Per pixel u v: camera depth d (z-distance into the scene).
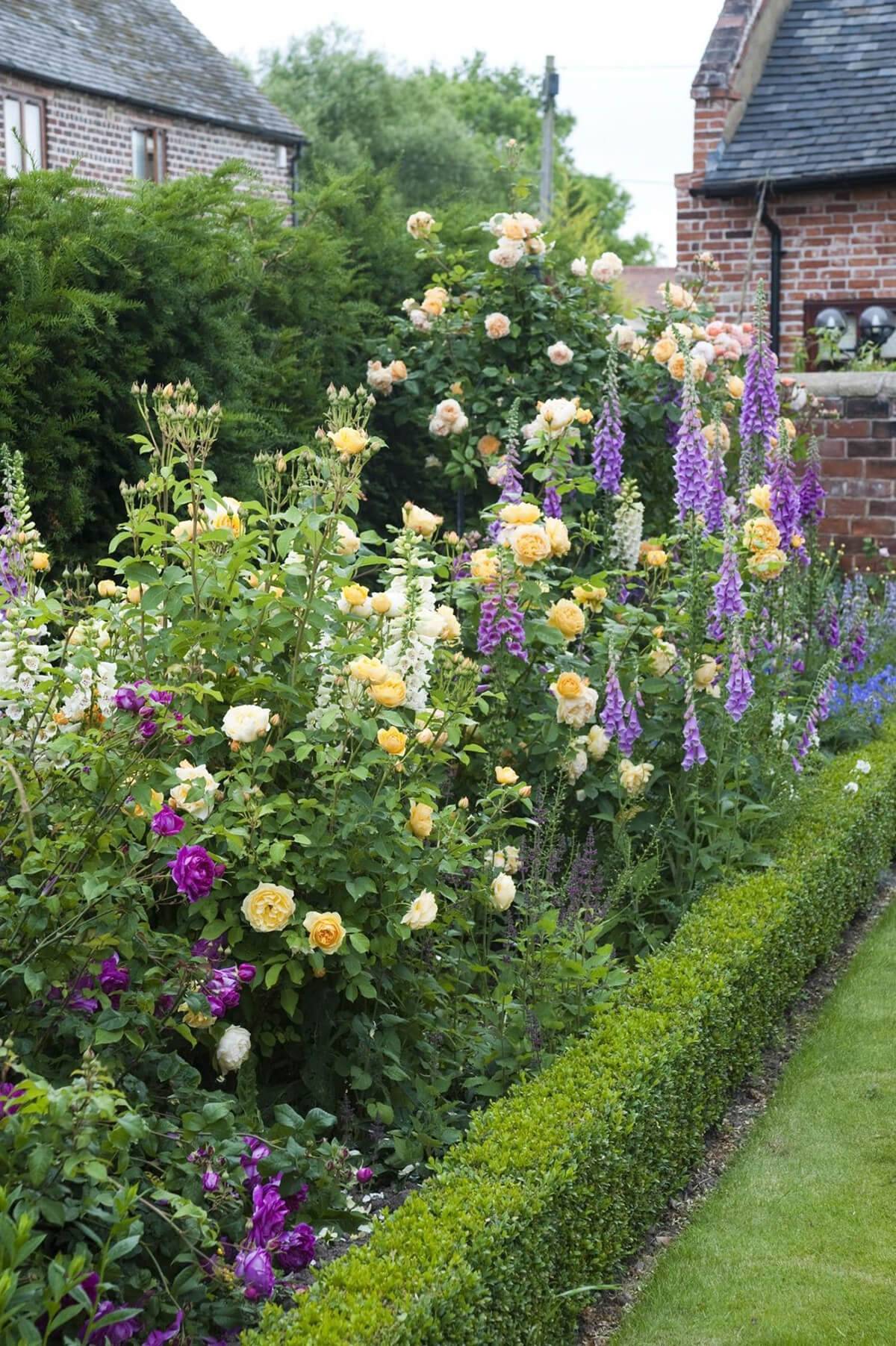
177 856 2.84
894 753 6.60
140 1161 2.63
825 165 12.23
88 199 5.86
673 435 7.34
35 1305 2.14
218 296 6.73
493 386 7.58
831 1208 3.65
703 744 5.07
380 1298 2.51
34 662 3.04
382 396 7.96
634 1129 3.36
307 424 7.14
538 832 4.35
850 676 7.29
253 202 7.07
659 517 7.74
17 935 2.77
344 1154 3.07
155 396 3.73
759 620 5.50
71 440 5.49
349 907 3.43
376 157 33.56
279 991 3.47
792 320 12.59
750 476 6.13
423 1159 3.40
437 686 4.12
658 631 4.92
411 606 3.67
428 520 4.12
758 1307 3.23
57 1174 2.29
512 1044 3.69
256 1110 3.18
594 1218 3.17
